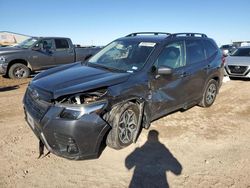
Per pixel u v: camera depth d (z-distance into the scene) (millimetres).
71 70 4488
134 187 3262
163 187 3281
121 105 3840
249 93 8328
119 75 4082
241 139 4758
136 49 4871
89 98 3555
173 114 5918
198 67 5664
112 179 3398
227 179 3498
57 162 3732
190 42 5684
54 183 3260
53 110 3359
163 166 3748
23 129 4824
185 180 3441
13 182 3236
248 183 3434
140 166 3721
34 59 10867
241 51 11805
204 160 3961
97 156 3615
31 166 3598
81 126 3336
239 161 3973
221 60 6676
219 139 4727
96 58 5207
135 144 4336
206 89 6207
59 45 11688
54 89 3559
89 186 3236
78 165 3676
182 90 5211
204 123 5480
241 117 5961
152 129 4992
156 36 5344
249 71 10172
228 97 7750
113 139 3877
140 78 4215
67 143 3357
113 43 5555
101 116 3557
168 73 4262
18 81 10047
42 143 3812
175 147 4328
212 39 6703
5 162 3658
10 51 10375
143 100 4246
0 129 4777
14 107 6188
